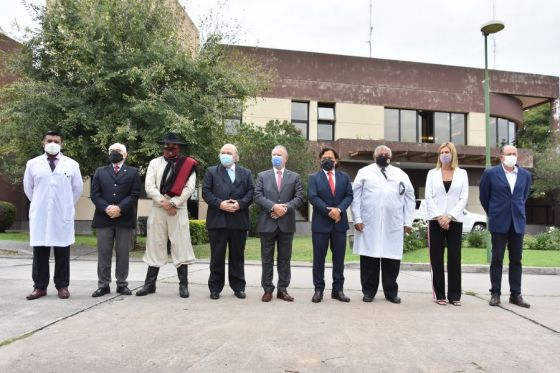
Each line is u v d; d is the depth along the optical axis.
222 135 13.05
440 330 4.62
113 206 6.01
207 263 10.52
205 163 12.48
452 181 6.14
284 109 22.39
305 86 22.78
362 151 21.03
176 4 13.93
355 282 7.91
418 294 6.77
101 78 11.45
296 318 4.97
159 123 11.48
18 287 6.45
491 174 6.23
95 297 5.85
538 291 7.27
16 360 3.52
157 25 12.91
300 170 17.88
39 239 5.69
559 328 4.78
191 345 3.95
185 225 6.15
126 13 12.28
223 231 6.01
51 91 11.55
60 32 12.16
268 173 6.28
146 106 11.16
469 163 23.41
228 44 14.91
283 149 6.37
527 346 4.13
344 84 23.28
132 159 11.38
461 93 24.78
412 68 24.22
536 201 29.91
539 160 25.36
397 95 23.91
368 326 4.71
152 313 5.04
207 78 12.70
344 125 23.16
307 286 7.34
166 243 6.21
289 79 22.58
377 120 23.53
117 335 4.18
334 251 6.16
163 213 6.16
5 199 19.39
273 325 4.64
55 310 5.07
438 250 6.13
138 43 12.31
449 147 6.23
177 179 6.07
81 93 11.82
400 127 24.19
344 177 6.33
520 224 6.04
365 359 3.70
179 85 12.05
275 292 6.62
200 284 7.15
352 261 10.76
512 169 6.17
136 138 11.59
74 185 6.08
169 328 4.45
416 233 13.33
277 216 5.99
